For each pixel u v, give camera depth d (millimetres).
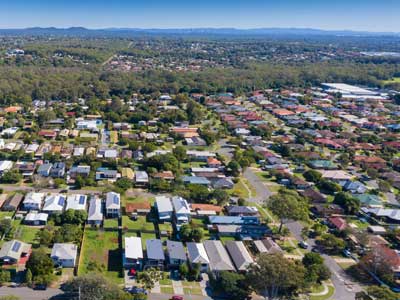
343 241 101375
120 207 113500
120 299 70875
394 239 104562
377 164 161375
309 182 143375
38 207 108250
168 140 182375
